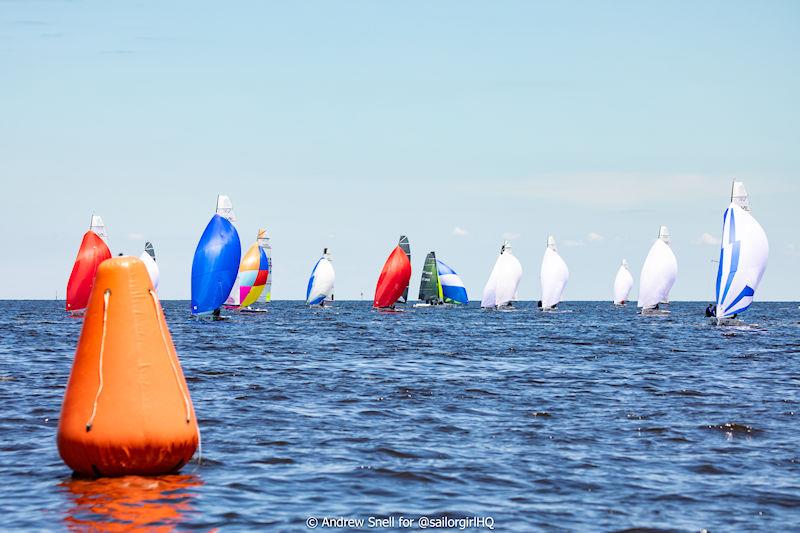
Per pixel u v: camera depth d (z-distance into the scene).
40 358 131.38
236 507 41.47
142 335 45.97
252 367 116.81
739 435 63.22
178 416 45.88
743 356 145.00
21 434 60.72
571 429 65.69
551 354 150.38
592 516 41.16
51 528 37.59
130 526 37.94
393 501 43.50
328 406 77.69
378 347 166.12
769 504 43.53
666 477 49.28
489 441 60.34
